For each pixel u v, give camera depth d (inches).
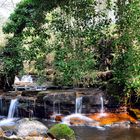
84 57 519.8
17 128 345.4
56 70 580.1
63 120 442.0
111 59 568.1
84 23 522.6
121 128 402.6
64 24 530.3
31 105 472.7
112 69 537.3
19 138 321.1
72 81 538.9
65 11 525.7
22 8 551.5
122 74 479.2
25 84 621.6
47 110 461.7
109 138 360.2
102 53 576.1
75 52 519.5
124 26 500.7
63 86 560.4
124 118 439.5
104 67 574.2
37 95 478.0
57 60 520.7
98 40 549.0
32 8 551.2
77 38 526.0
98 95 471.2
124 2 504.1
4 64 547.5
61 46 537.6
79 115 456.1
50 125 422.3
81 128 406.3
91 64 520.7
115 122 427.2
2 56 552.7
